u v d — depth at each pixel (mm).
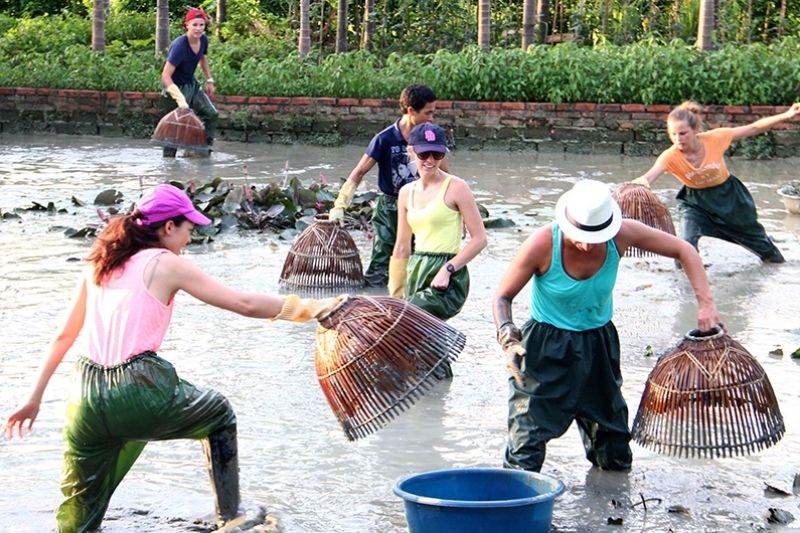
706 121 22469
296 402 8883
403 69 24141
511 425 7273
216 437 6684
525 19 25812
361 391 6582
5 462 7695
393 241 12336
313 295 12156
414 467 7750
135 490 7301
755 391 7039
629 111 22703
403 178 12094
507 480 6621
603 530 6781
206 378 9336
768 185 19109
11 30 28812
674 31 27312
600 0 27969
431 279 9305
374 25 28859
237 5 31422
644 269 13242
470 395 9094
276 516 6906
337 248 12273
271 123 23953
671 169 12852
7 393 8867
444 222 9273
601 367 7293
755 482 7488
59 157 21500
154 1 33906
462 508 6090
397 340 6586
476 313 11312
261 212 15383
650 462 7828
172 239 6551
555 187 18719
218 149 22891
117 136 24859
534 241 7051
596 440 7559
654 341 10391
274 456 7887
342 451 7996
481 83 23312
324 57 28406
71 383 6438
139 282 6336
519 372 6793
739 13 27938
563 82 23062
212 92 21812
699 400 7074
